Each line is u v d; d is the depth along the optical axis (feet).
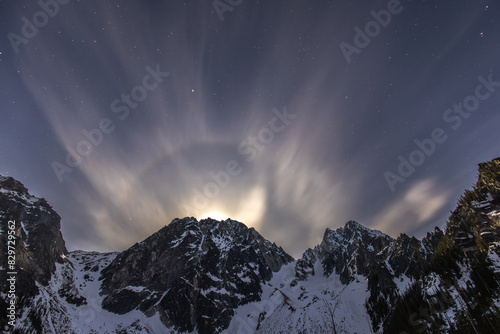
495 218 210.79
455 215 261.44
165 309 647.56
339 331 504.84
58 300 480.23
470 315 169.58
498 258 183.32
